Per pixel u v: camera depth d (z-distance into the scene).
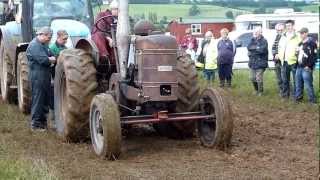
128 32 6.84
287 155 6.60
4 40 10.53
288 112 9.95
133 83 6.76
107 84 7.41
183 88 7.10
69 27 8.81
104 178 5.58
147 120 6.56
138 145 7.18
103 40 7.27
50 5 9.49
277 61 11.88
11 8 10.84
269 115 9.66
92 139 6.66
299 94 11.06
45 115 8.16
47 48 8.05
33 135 7.69
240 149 6.85
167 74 6.54
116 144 6.26
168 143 7.29
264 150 6.81
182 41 20.52
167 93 6.57
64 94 7.43
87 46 7.43
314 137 7.69
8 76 10.45
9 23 10.74
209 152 6.71
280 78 11.87
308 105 10.66
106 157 6.34
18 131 7.97
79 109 6.89
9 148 6.83
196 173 5.80
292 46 11.24
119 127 6.26
